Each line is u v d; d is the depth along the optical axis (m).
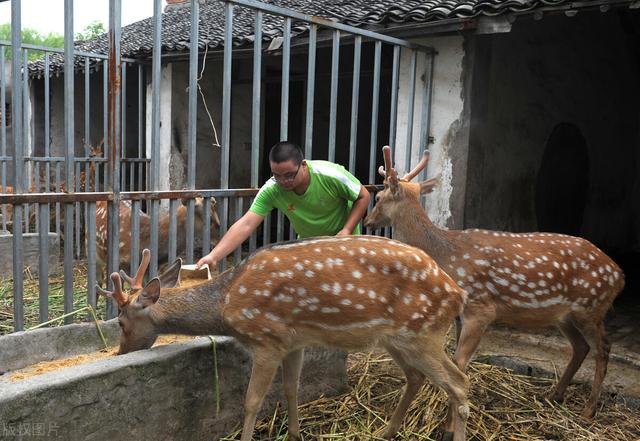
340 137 10.57
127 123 10.94
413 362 3.03
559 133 7.68
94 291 3.78
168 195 3.95
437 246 3.77
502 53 6.45
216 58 7.93
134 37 10.85
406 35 6.07
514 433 3.67
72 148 3.63
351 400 3.98
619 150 9.23
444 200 6.27
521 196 7.09
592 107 8.35
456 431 3.06
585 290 3.77
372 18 6.22
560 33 7.45
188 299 3.12
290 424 3.39
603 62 8.49
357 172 10.57
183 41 8.12
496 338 5.35
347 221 3.73
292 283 2.91
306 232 3.88
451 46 6.12
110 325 3.76
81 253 8.41
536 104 7.15
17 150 3.67
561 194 7.95
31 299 6.04
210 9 11.74
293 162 3.37
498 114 6.50
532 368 4.61
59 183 8.45
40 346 3.45
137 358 3.02
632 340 5.37
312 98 4.86
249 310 2.94
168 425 3.14
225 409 3.42
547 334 5.41
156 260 3.97
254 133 4.43
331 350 3.99
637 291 7.23
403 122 6.44
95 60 9.05
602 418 3.90
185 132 9.27
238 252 4.36
